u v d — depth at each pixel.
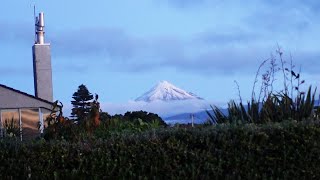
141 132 8.77
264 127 8.43
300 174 7.97
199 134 8.37
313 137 8.16
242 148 8.12
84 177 7.87
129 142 8.31
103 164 7.94
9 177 7.98
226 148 8.13
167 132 8.55
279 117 9.95
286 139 8.19
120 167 7.93
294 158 8.01
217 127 8.56
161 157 7.99
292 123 8.46
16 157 8.18
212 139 8.28
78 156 8.03
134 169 7.94
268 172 7.95
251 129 8.33
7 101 27.80
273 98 10.20
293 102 10.09
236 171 7.89
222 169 7.93
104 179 7.85
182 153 8.05
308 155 8.04
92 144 8.37
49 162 8.05
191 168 7.91
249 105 10.22
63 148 8.18
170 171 7.89
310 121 8.61
